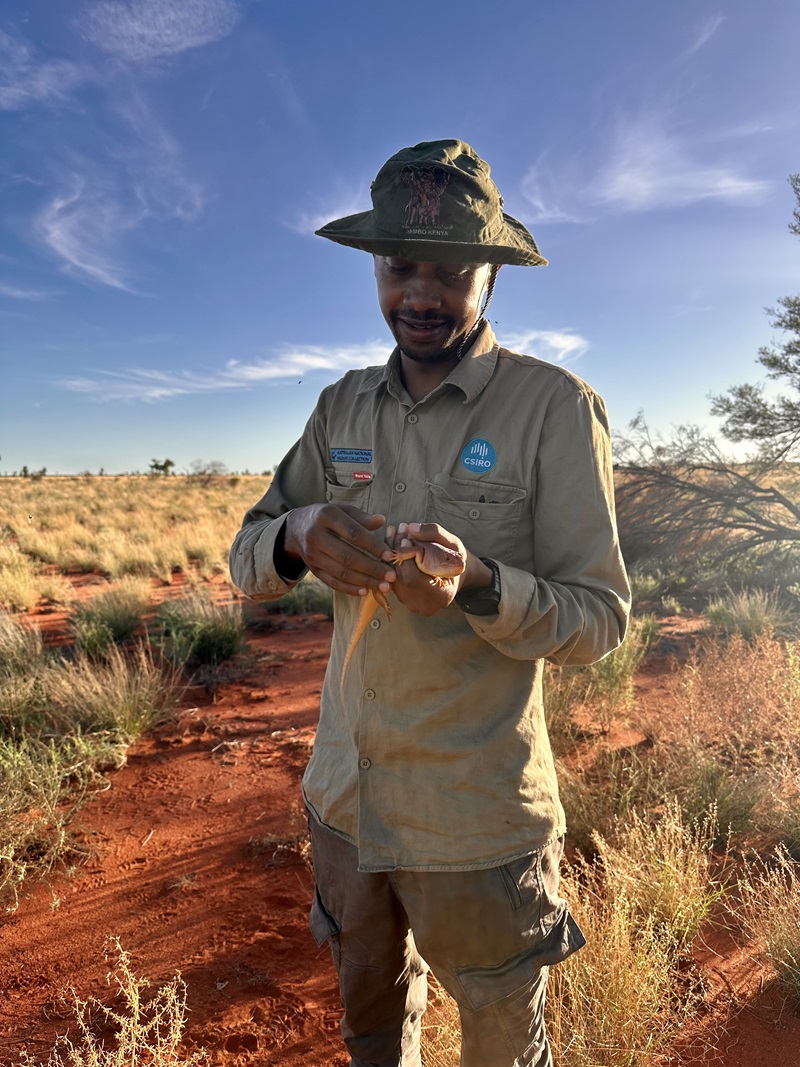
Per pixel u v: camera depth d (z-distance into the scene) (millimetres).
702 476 11422
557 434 1298
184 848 3686
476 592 1165
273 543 1386
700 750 4023
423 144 1294
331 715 1539
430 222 1219
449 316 1323
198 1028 2484
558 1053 2129
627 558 10953
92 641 7359
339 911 1500
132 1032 2109
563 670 5316
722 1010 2455
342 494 1506
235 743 5031
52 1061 2332
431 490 1346
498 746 1315
